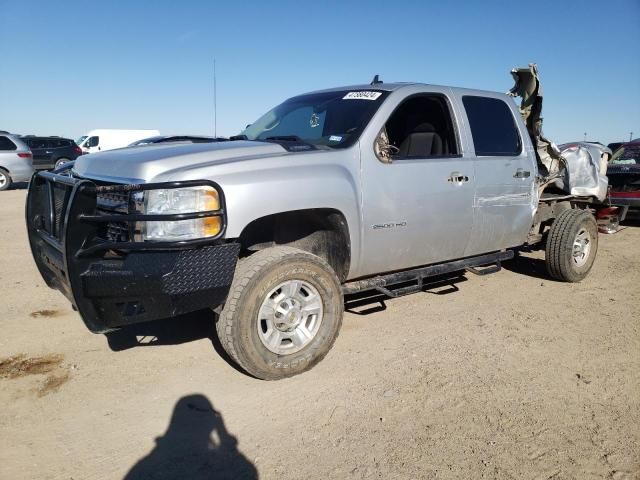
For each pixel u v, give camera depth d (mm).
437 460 2652
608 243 8508
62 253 3180
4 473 2525
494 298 5324
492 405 3184
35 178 3967
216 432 2893
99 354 3865
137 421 2994
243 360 3270
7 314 4672
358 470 2572
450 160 4383
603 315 4840
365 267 3951
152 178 3078
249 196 3168
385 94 4137
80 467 2588
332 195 3553
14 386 3373
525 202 5172
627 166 9625
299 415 3061
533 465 2619
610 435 2887
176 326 4434
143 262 2910
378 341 4148
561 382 3492
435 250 4426
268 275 3258
